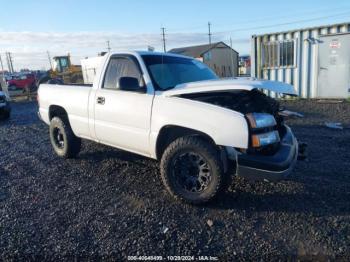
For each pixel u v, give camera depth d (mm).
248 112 3588
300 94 12883
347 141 6312
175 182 3789
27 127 9945
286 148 3641
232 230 3232
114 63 4695
